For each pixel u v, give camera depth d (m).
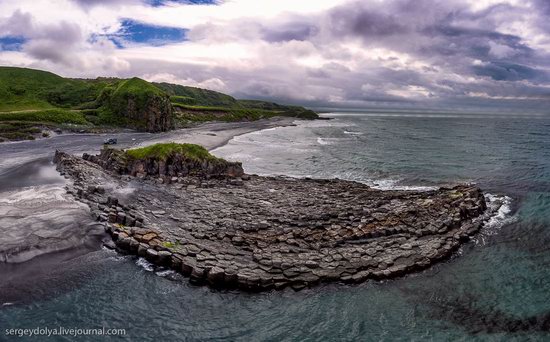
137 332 17.83
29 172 44.47
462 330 18.89
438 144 91.44
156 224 28.22
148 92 108.88
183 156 47.12
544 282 23.23
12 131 82.06
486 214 34.47
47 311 18.75
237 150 76.06
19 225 26.17
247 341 17.67
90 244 25.00
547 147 84.31
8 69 136.62
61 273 21.86
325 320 19.30
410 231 28.25
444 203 34.66
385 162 64.00
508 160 65.50
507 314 20.12
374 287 21.97
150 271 22.62
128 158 47.12
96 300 19.84
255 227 27.78
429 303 20.89
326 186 43.09
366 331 18.62
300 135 114.38
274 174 53.88
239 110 176.62
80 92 134.50
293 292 21.16
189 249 24.03
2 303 18.98
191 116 145.25
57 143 74.56
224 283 21.41
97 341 17.05
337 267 23.17
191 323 18.66
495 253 26.94
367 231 27.58
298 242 25.70
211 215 30.91
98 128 100.00
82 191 33.84
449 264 25.09
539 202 38.94
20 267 21.83
